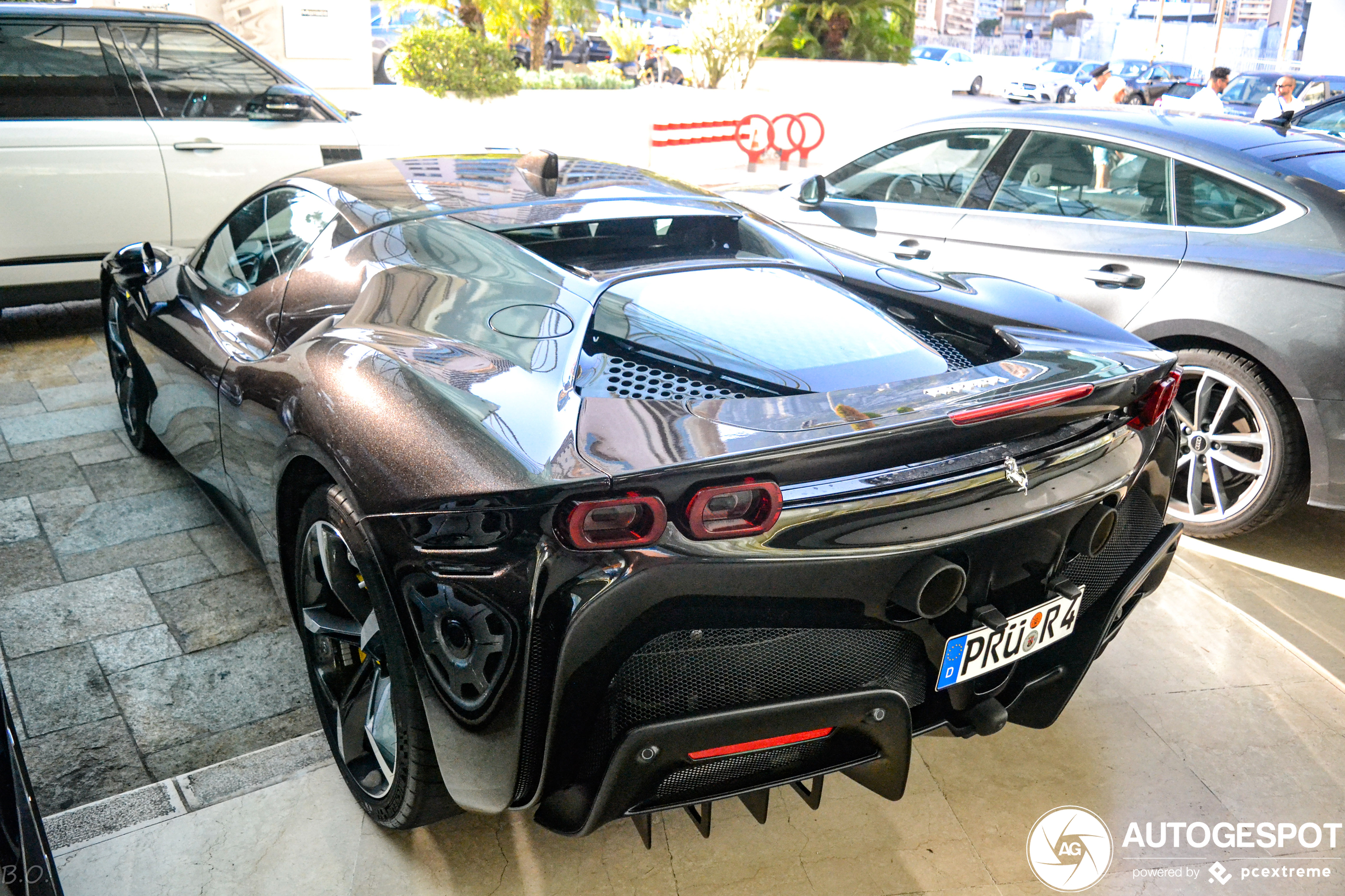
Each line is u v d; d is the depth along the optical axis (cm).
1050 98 2916
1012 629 187
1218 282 320
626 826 204
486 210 239
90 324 545
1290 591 307
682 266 222
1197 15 5722
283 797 208
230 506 270
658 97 1273
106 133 492
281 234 272
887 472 161
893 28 1502
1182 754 231
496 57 1168
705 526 150
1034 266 368
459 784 168
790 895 188
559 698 155
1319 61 2370
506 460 153
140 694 242
